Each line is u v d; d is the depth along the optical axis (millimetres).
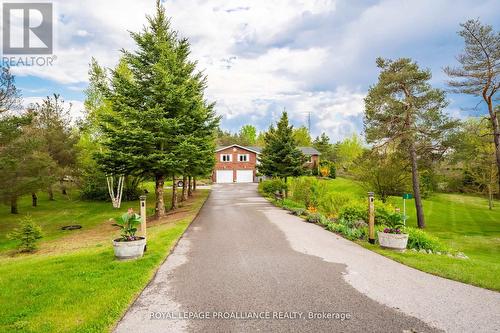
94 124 27531
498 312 5547
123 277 7133
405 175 28359
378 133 25891
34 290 6461
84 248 12586
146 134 16625
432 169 28172
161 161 16859
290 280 7156
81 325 5016
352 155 62781
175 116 18359
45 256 11617
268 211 20219
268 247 10375
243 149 59969
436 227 24562
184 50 20250
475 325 5078
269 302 5949
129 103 18188
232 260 8812
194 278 7324
